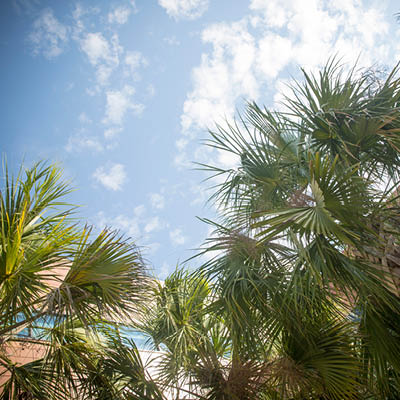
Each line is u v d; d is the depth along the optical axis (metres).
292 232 3.57
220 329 4.39
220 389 3.62
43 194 4.23
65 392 3.59
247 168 4.20
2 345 3.45
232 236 3.99
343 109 3.95
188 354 4.10
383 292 3.39
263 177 4.07
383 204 3.47
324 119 3.97
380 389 3.50
